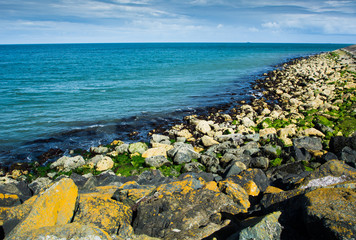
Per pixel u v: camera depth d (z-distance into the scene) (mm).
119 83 37906
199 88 34562
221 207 7148
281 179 9688
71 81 39688
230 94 30922
